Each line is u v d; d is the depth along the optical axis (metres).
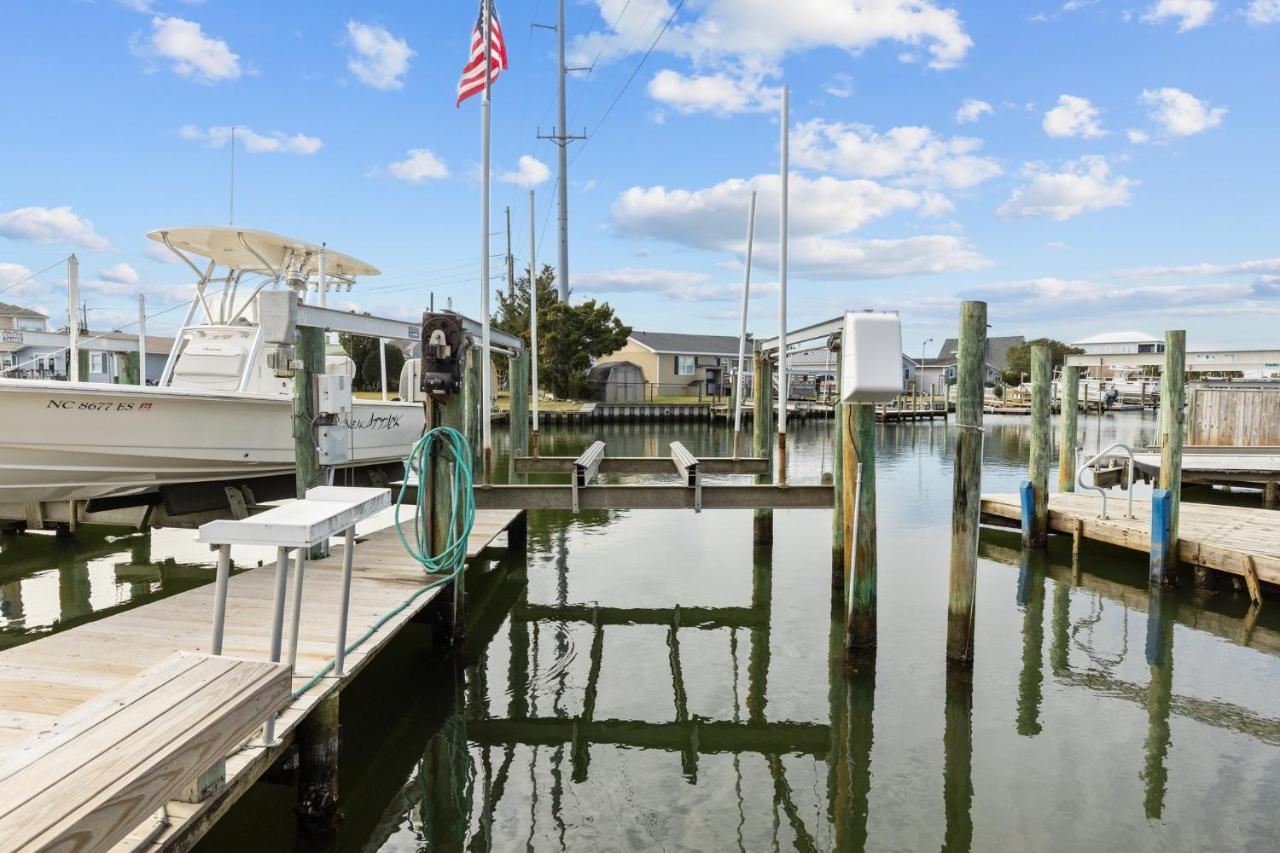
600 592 8.66
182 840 2.79
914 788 4.52
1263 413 17.39
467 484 6.27
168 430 8.88
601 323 41.91
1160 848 3.91
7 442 7.85
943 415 46.09
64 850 1.86
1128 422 41.44
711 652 6.78
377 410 11.86
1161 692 5.86
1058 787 4.51
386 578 6.22
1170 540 8.39
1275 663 6.44
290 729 3.53
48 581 8.89
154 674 2.77
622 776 4.71
